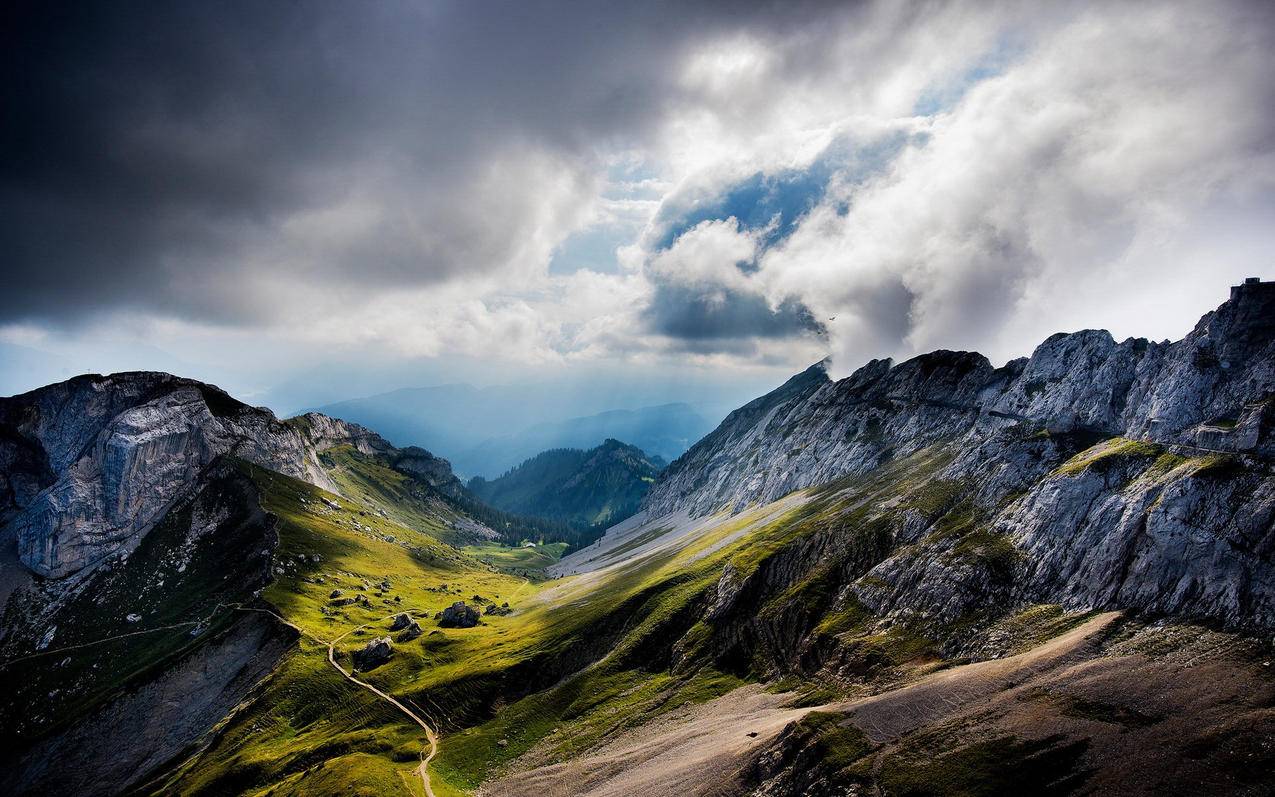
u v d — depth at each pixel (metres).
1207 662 92.69
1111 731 84.56
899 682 120.25
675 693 154.62
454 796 130.38
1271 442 119.25
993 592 134.12
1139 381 173.88
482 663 192.75
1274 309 144.38
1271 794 68.94
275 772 148.00
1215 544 108.81
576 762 135.00
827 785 92.25
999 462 178.38
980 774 83.69
